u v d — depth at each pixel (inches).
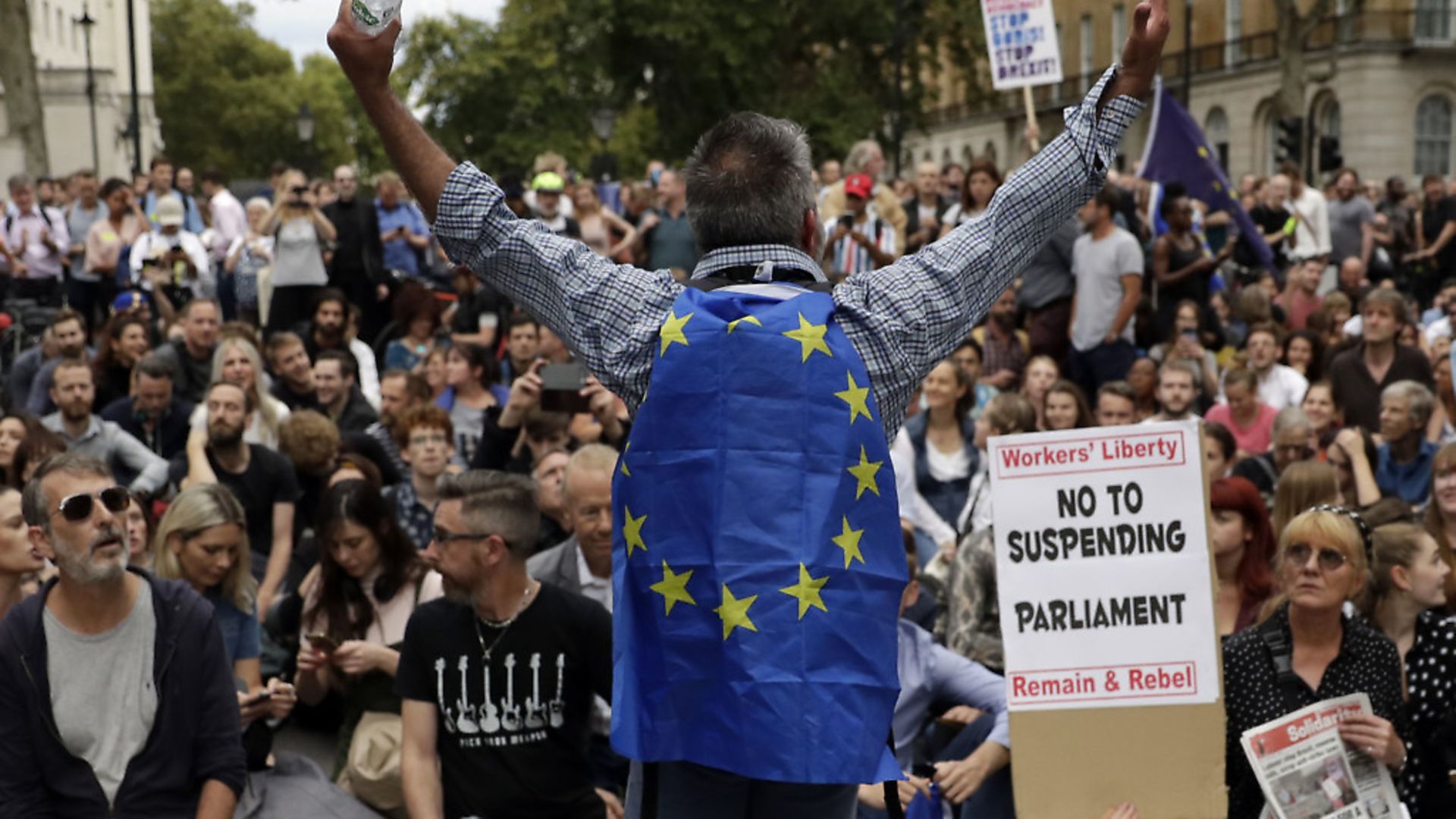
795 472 106.1
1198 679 182.9
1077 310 494.0
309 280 608.7
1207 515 183.2
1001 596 185.6
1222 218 669.3
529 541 210.1
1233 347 534.3
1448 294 536.7
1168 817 183.0
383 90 113.5
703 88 1925.4
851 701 104.9
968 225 115.6
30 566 214.4
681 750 105.1
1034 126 512.7
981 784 226.5
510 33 1936.5
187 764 187.0
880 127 1909.4
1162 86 685.9
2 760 182.5
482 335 532.4
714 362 107.4
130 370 453.7
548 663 210.4
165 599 187.9
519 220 115.3
